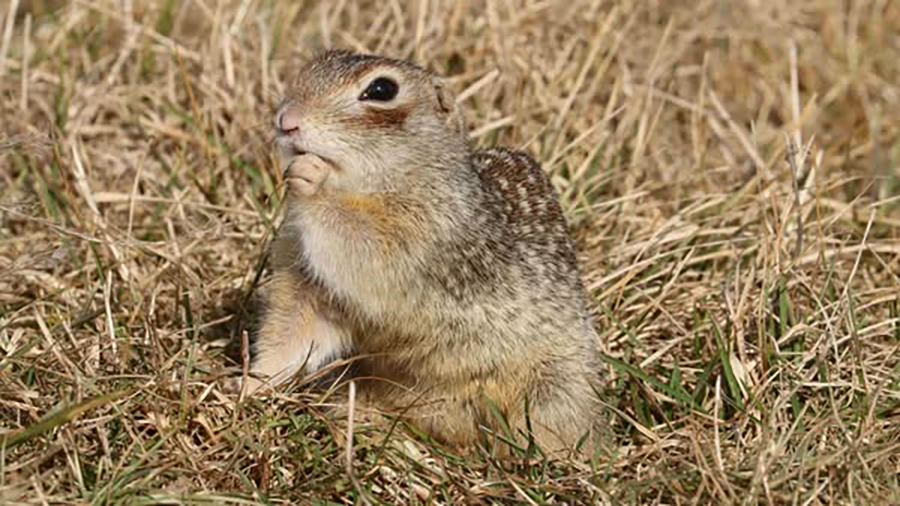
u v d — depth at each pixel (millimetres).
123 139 14781
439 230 10094
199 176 14375
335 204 9922
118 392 9289
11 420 9672
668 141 16047
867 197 15367
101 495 8570
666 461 9727
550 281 10781
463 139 10438
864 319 11945
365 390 10766
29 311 11500
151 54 15766
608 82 16453
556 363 10672
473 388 10594
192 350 10266
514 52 16266
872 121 16672
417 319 10211
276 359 10508
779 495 9047
